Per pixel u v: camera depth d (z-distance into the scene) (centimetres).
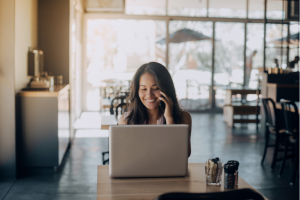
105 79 872
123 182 141
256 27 878
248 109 672
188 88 888
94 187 316
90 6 846
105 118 355
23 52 368
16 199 281
